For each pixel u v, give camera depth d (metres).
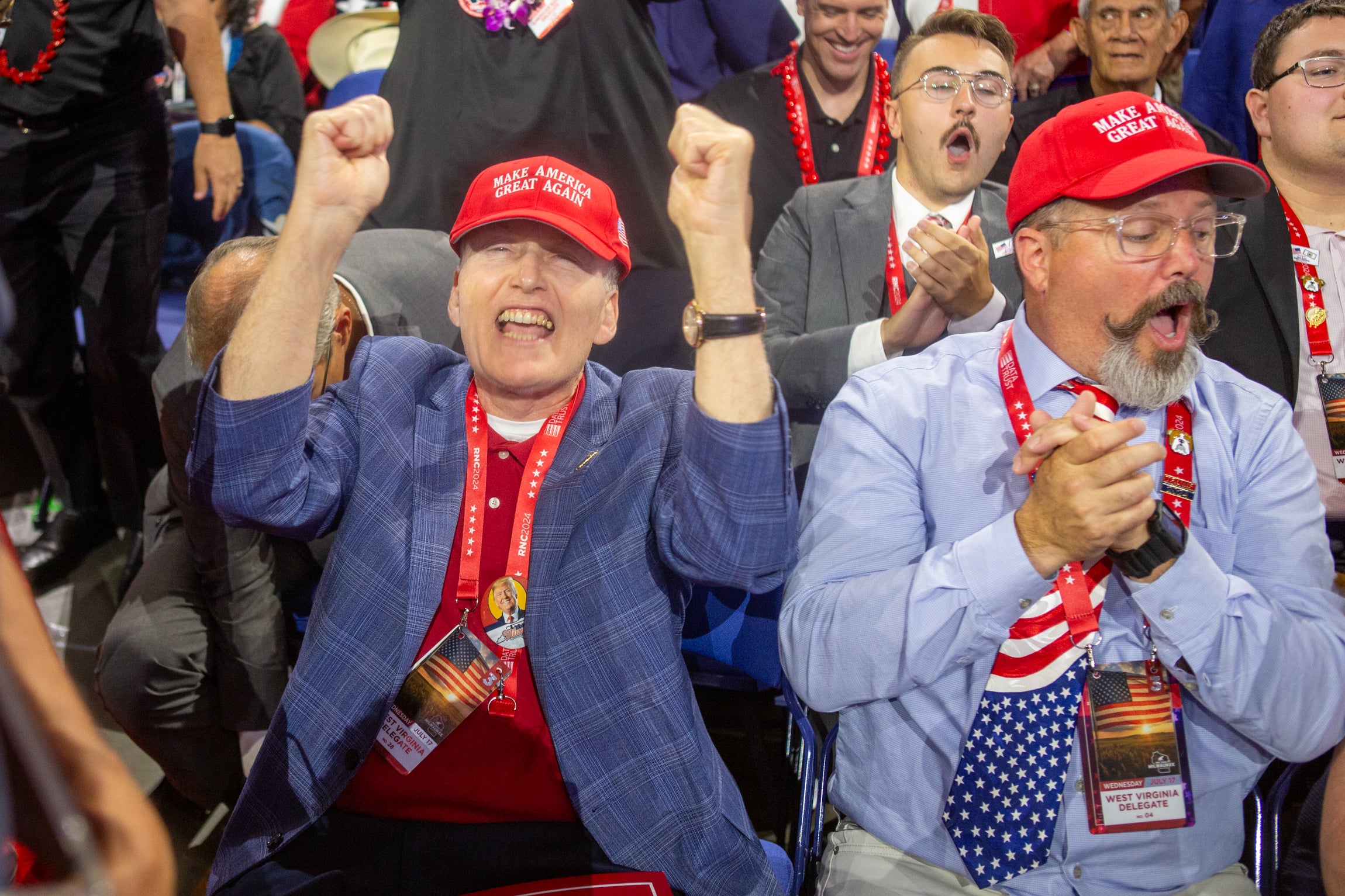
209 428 1.38
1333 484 2.24
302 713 1.45
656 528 1.46
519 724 1.46
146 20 2.84
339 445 1.54
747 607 1.88
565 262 1.53
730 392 1.30
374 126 1.32
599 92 2.85
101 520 3.25
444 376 1.65
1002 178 2.89
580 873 1.44
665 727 1.44
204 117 3.12
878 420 1.59
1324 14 2.23
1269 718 1.41
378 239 2.42
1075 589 1.42
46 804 0.44
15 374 2.96
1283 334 2.24
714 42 3.57
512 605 1.48
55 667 0.73
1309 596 1.50
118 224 2.91
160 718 2.09
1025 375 1.56
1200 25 3.44
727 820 1.47
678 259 3.04
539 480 1.54
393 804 1.47
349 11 4.41
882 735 1.51
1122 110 1.51
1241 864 1.57
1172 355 1.47
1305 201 2.32
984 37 2.36
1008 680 1.42
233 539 2.02
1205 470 1.52
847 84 2.98
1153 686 1.43
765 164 3.02
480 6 2.78
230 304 1.87
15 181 2.80
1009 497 1.53
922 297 2.10
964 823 1.43
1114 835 1.43
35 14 2.70
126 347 3.01
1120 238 1.46
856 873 1.51
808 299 2.43
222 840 1.48
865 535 1.55
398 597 1.47
